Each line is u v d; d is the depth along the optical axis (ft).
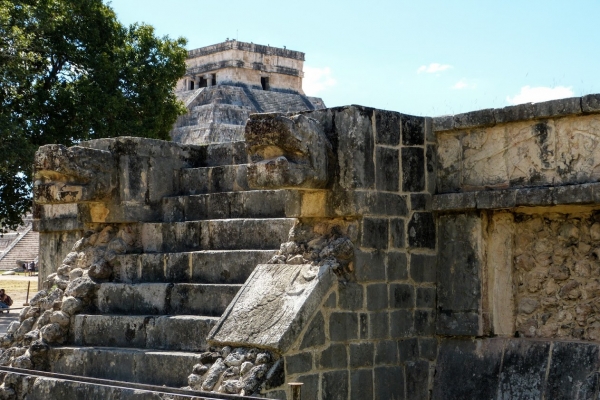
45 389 27.53
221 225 29.35
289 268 24.98
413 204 26.68
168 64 85.56
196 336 26.23
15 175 76.13
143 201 31.68
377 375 25.08
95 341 29.07
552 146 24.84
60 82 81.05
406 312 26.18
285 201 28.84
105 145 31.53
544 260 25.76
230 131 179.11
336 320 24.12
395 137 26.40
